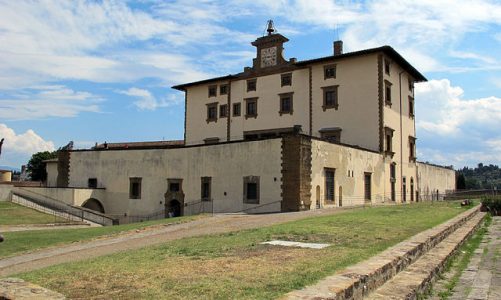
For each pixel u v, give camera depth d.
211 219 27.95
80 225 34.38
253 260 9.86
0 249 19.98
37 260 16.77
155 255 11.45
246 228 20.50
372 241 12.81
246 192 35.38
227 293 6.88
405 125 49.91
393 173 46.28
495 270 11.33
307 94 47.25
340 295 6.25
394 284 8.16
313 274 8.01
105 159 46.38
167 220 29.97
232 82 53.78
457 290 9.23
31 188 44.19
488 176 182.00
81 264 10.63
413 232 14.92
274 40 50.47
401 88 48.97
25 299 5.76
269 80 50.38
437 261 10.65
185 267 9.24
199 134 56.19
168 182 41.97
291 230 16.20
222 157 37.75
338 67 45.50
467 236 17.30
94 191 44.81
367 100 43.38
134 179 44.25
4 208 38.28
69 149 49.12
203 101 56.31
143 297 6.88
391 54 44.91
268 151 34.09
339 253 10.58
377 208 29.95
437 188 65.88
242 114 52.22
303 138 32.31
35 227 30.83
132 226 27.30
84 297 6.99
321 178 33.97
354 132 43.91
